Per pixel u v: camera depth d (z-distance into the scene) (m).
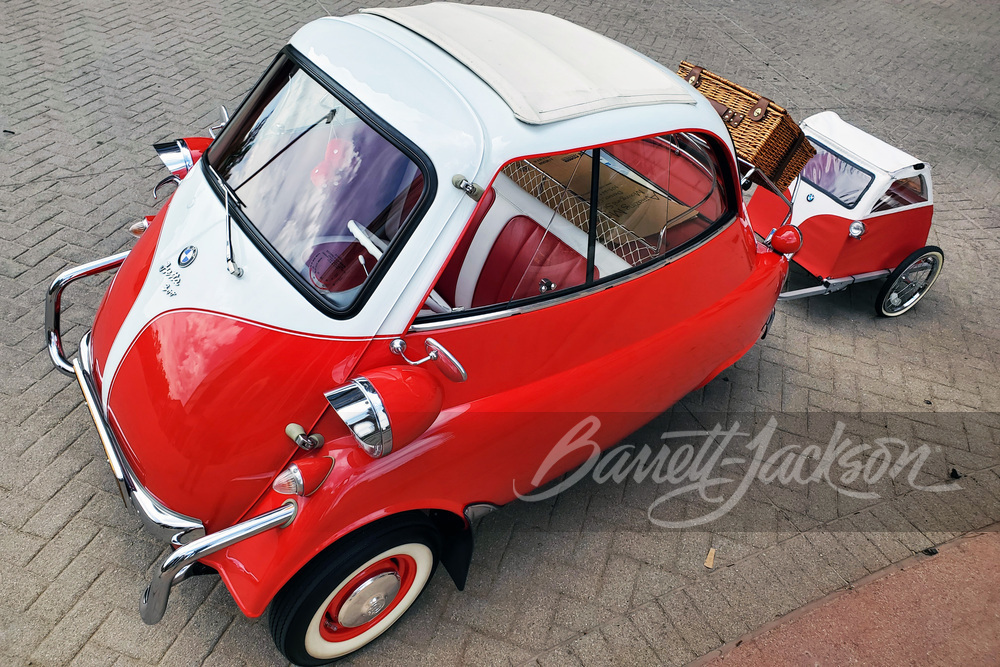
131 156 5.97
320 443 2.47
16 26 7.76
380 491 2.54
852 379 5.10
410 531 2.72
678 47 10.03
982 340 5.71
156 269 2.79
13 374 3.98
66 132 6.13
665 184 3.25
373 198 2.56
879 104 9.49
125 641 2.94
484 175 2.52
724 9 11.77
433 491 2.72
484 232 2.72
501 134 2.58
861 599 3.61
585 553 3.62
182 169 3.50
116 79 7.03
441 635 3.15
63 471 3.54
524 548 3.59
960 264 6.61
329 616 2.78
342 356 2.44
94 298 4.56
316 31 3.15
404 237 2.47
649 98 3.12
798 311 5.75
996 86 10.56
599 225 3.04
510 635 3.20
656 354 3.39
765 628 3.41
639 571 3.58
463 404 2.78
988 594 3.72
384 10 3.28
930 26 12.47
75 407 3.87
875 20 12.38
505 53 2.96
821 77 9.96
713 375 4.18
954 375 5.28
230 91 7.13
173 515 2.50
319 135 2.78
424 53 2.86
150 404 2.52
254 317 2.48
